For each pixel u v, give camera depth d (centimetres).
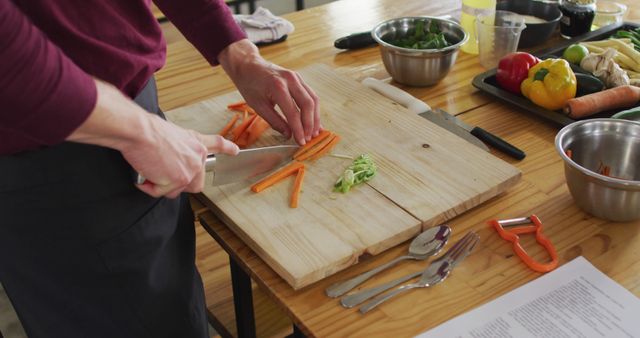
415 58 136
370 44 165
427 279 86
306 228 92
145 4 85
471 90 142
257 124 117
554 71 125
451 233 95
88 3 77
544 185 106
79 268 92
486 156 108
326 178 103
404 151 110
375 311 81
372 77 149
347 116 121
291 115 107
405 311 81
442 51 135
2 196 84
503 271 87
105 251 90
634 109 117
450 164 106
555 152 117
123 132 71
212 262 156
